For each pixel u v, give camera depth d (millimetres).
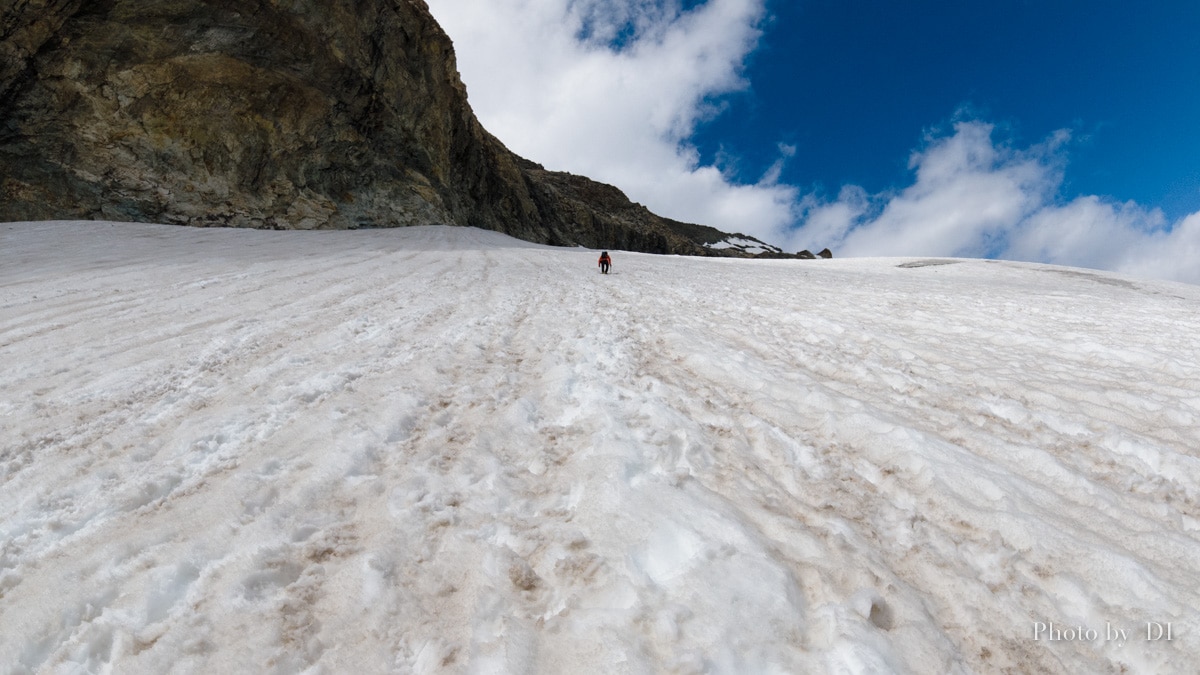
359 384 5598
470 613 2539
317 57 32281
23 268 12078
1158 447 4273
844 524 3283
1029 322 10312
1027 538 3141
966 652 2393
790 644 2348
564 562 2855
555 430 4688
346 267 15945
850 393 5781
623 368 6406
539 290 13391
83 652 2361
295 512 3303
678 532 3074
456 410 5055
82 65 24078
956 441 4547
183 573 2766
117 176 24719
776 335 8656
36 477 3656
